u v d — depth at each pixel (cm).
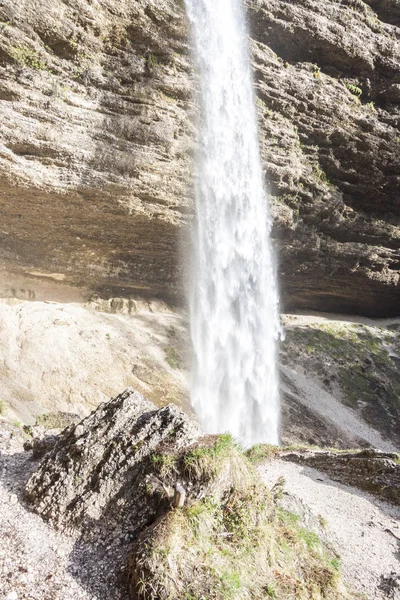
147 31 2022
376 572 767
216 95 2256
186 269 2550
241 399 2389
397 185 2883
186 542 547
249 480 666
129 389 766
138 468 657
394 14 2970
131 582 527
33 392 1764
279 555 617
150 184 2097
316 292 3058
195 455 640
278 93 2492
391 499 1102
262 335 2669
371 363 2758
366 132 2723
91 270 2375
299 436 2212
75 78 1898
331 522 925
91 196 2002
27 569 545
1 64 1723
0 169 1766
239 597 517
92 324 2248
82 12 1844
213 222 2358
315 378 2570
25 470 784
